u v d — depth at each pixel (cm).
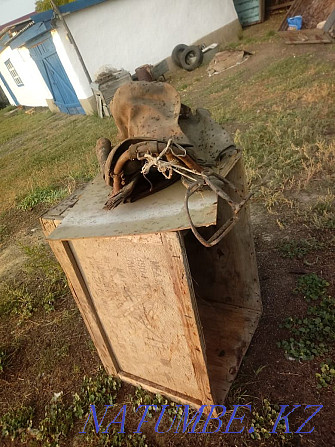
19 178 780
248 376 246
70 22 972
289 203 403
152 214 183
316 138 498
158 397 245
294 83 747
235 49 1115
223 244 274
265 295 304
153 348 224
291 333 266
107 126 945
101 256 199
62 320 342
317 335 256
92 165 694
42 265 395
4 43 1377
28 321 353
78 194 259
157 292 192
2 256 498
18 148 1073
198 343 195
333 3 959
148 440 227
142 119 203
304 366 242
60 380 284
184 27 1196
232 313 298
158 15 1128
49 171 750
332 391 223
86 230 193
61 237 198
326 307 272
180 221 168
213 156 215
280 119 592
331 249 325
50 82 1235
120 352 250
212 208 168
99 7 1005
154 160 175
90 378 276
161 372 236
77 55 1009
